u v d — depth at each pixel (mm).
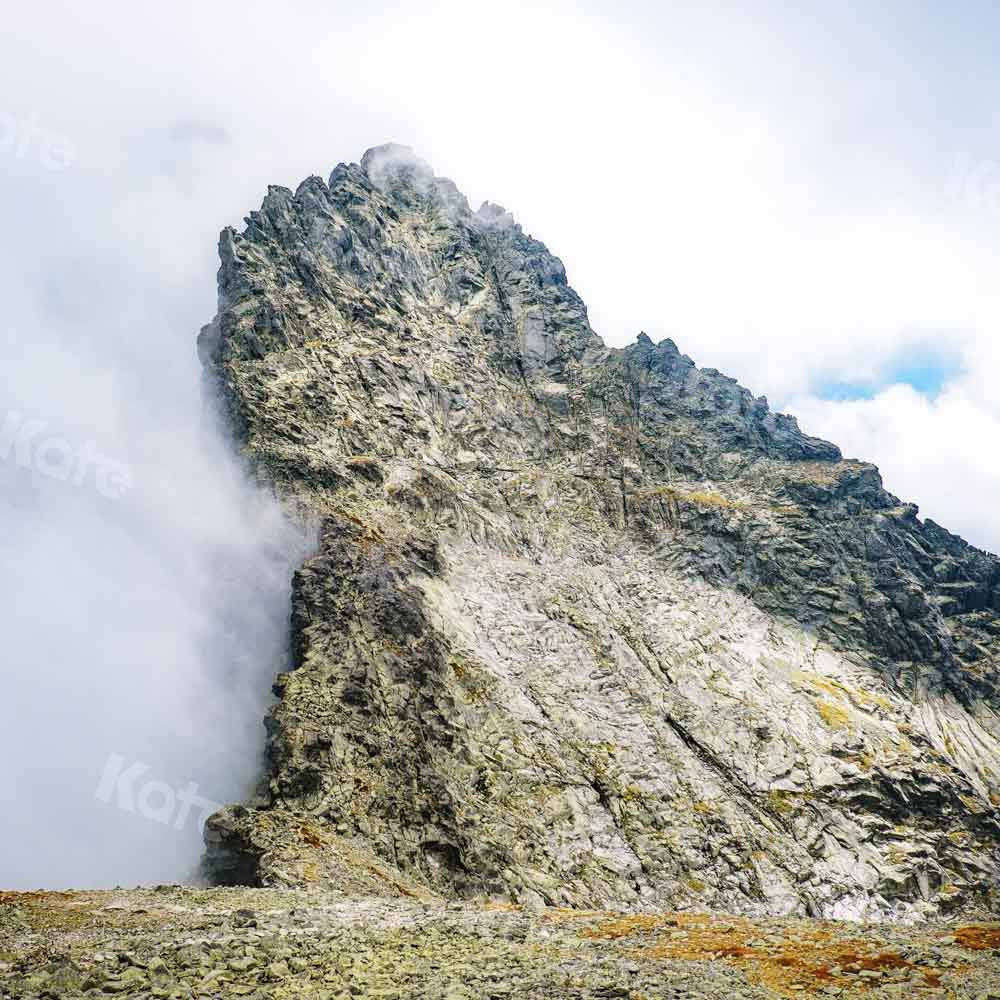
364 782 75375
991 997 24625
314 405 127188
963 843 105250
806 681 124812
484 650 105188
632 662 116250
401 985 24031
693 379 183625
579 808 88562
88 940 29984
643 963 28922
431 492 126000
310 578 94188
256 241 152125
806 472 167125
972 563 171750
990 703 141000
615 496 151875
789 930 36906
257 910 38375
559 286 199125
